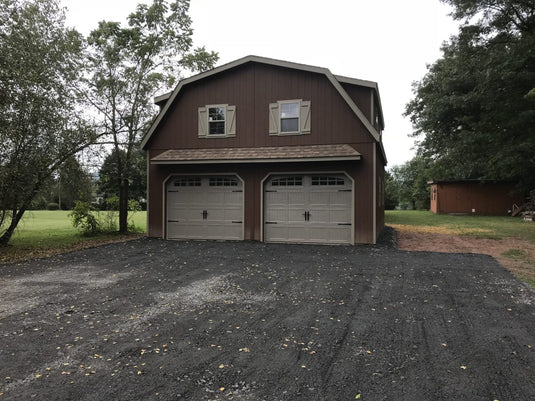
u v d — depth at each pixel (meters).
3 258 9.36
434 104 20.41
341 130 11.66
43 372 3.22
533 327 4.27
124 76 14.72
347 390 2.89
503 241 12.23
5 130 9.69
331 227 11.67
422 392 2.85
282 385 2.97
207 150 12.83
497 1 16.38
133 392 2.88
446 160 24.62
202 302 5.37
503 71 16.00
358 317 4.67
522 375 3.12
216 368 3.28
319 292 5.90
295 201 12.05
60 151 11.39
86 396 2.82
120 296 5.71
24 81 9.90
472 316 4.67
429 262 8.47
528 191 24.80
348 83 11.86
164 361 3.43
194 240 12.90
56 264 8.47
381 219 14.98
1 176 9.64
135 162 15.24
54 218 24.94
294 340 3.92
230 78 12.83
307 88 12.04
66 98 11.66
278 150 11.97
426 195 42.12
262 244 11.76
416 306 5.12
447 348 3.68
